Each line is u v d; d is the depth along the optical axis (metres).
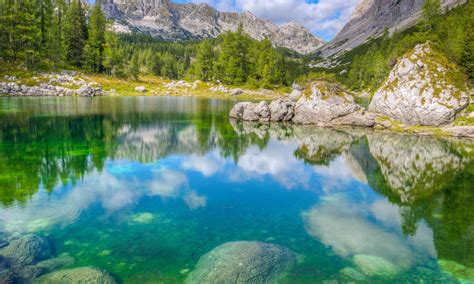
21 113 46.88
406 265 11.47
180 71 147.88
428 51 42.78
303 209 16.72
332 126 45.81
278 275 10.62
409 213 16.23
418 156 28.25
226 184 20.59
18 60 83.25
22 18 82.50
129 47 178.00
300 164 25.80
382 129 42.59
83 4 125.56
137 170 22.94
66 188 18.80
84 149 28.38
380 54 116.94
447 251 12.50
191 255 11.98
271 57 117.69
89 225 14.26
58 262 11.14
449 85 39.09
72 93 79.88
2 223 14.05
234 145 32.59
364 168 24.70
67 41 97.69
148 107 63.41
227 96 102.12
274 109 50.81
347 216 15.86
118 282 10.16
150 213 15.80
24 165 23.03
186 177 21.77
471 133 36.00
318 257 11.93
